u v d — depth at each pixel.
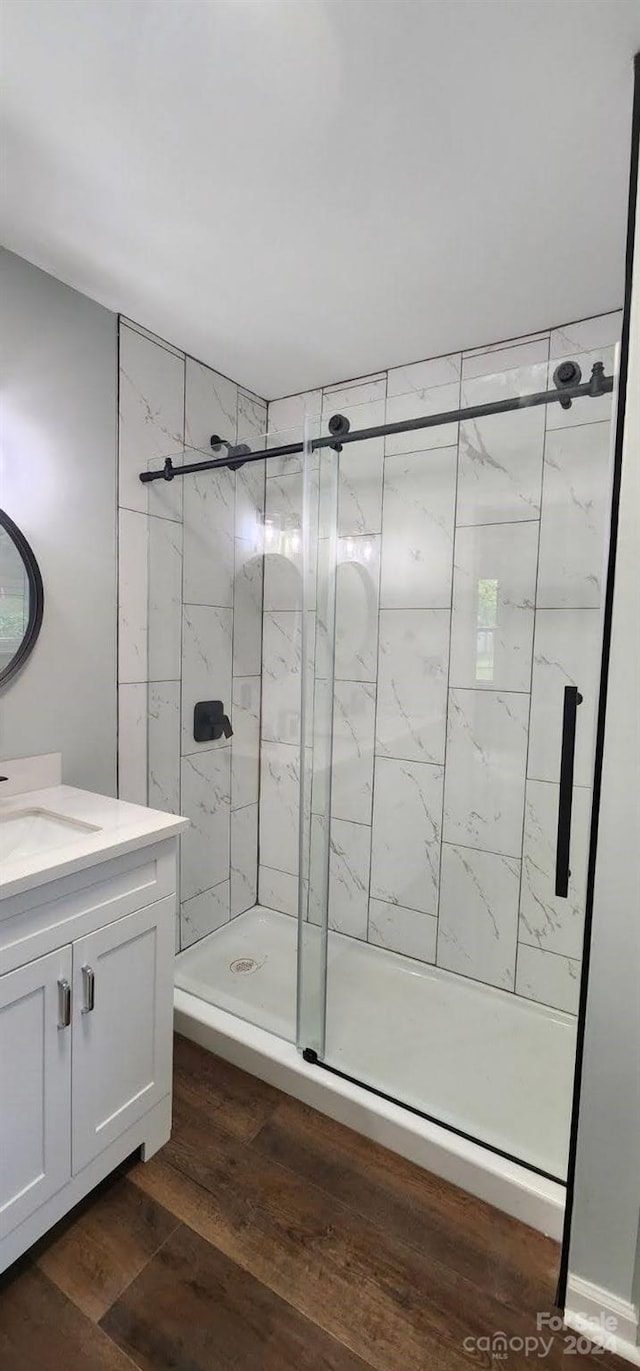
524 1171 1.39
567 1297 1.17
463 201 1.35
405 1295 1.20
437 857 2.15
